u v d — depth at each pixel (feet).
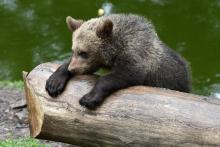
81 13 100.94
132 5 102.94
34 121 39.60
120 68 39.70
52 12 102.32
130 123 35.88
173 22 97.50
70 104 37.68
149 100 36.27
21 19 100.27
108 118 36.42
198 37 93.35
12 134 52.16
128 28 40.86
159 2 104.47
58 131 37.91
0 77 83.25
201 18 98.99
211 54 88.84
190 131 34.60
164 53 42.93
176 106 35.60
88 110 36.96
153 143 35.45
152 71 41.27
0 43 92.58
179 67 44.32
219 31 95.04
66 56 88.33
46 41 93.40
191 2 104.37
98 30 40.22
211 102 35.65
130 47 40.14
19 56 88.99
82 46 40.45
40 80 39.70
